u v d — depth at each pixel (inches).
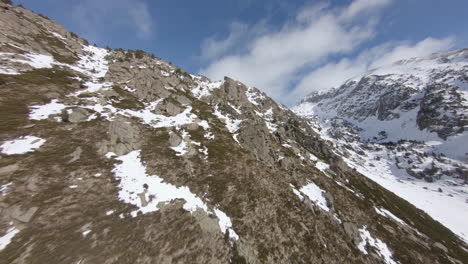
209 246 884.6
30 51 2485.2
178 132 1859.0
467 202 4397.1
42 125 1277.1
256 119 3026.6
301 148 2716.5
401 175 6151.6
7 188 795.4
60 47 3255.4
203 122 2282.2
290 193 1444.4
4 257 608.4
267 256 951.6
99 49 5054.1
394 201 2549.2
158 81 2908.5
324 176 2003.0
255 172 1533.0
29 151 1025.5
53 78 2096.5
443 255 1515.7
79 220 796.0
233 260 875.4
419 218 2380.7
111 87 2502.5
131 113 1972.2
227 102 3526.1
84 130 1392.7
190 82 4259.4
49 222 747.4
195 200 1114.1
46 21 3848.4
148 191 1066.1
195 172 1341.0
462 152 6756.9
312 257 1028.5
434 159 6555.1
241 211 1147.3
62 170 990.4
